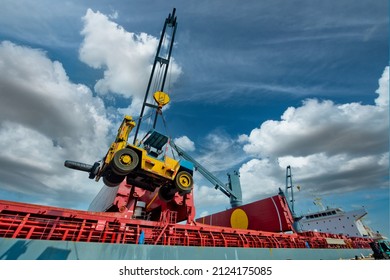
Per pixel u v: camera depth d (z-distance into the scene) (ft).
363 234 123.24
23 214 24.75
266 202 63.05
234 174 90.79
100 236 26.43
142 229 30.45
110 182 33.17
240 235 40.45
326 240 59.16
